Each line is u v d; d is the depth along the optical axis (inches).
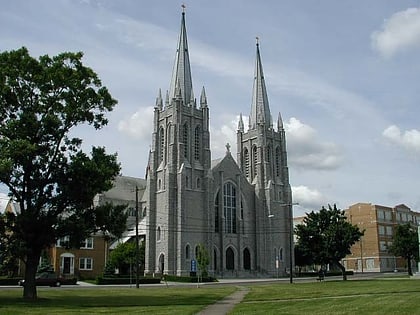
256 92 4714.6
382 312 953.5
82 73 1534.2
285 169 4662.9
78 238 1471.5
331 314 935.0
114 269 3331.7
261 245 4301.2
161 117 4089.6
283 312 983.6
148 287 2390.5
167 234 3698.3
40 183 1450.5
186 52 4237.2
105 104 1568.7
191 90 4156.0
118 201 4232.3
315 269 5295.3
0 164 1293.1
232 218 4183.1
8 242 1444.4
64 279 2650.1
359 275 3976.4
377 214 5246.1
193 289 2089.1
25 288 1467.8
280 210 4505.4
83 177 1428.4
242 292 1795.0
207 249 3843.5
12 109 1481.3
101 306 1208.8
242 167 4655.5
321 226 2817.4
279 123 4773.6
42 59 1531.7
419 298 1274.6
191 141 4003.4
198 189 3927.2
